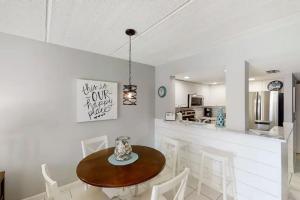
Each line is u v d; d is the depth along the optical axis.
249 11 1.43
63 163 2.29
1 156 1.83
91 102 2.54
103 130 2.73
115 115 2.84
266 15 1.50
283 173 1.72
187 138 2.73
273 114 3.42
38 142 2.08
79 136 2.45
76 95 2.41
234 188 2.04
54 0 1.26
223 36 1.99
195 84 5.00
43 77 2.12
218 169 2.29
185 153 2.76
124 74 3.03
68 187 2.32
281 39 1.73
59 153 2.25
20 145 1.95
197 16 1.52
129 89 1.80
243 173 1.97
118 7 1.36
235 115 2.14
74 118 2.39
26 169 1.99
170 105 3.28
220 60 2.32
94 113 2.57
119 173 1.38
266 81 4.20
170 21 1.61
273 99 3.42
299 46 1.62
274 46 1.78
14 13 1.46
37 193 2.06
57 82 2.24
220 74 3.37
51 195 1.17
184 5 1.34
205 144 2.43
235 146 2.04
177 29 1.79
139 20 1.59
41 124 2.10
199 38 2.05
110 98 2.77
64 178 2.30
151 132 3.50
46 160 2.14
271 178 1.73
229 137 2.10
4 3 1.31
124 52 2.62
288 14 1.49
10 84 1.89
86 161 1.64
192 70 2.78
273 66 2.62
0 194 1.64
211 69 2.65
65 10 1.41
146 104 3.42
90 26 1.71
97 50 2.51
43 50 2.12
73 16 1.51
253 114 3.63
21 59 1.96
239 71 2.10
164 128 3.26
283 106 3.44
